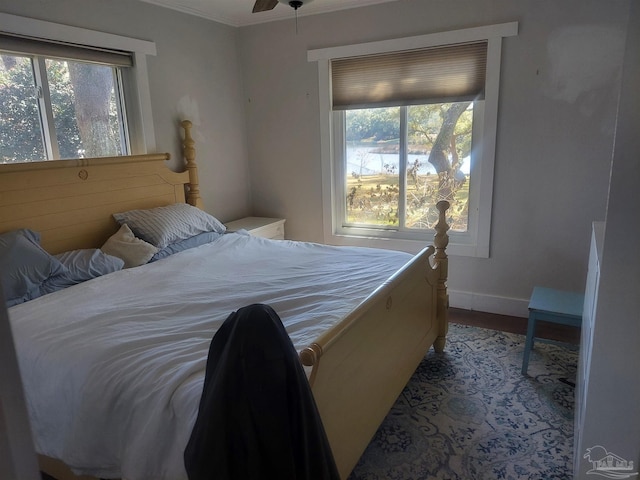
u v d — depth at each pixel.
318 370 1.37
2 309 0.54
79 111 2.88
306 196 4.05
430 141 3.56
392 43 3.39
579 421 1.74
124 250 2.70
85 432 1.47
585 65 2.89
